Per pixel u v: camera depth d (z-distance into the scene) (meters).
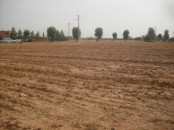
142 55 25.41
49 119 6.20
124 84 10.57
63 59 22.09
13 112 6.73
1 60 21.45
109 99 8.11
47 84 10.57
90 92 9.09
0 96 8.38
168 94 8.66
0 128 5.57
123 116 6.43
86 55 26.03
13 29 109.94
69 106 7.32
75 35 86.50
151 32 94.81
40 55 26.66
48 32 78.50
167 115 6.48
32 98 8.22
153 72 13.80
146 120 6.13
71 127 5.68
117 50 34.19
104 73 13.59
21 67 16.28
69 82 11.01
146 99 8.09
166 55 24.83
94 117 6.35
